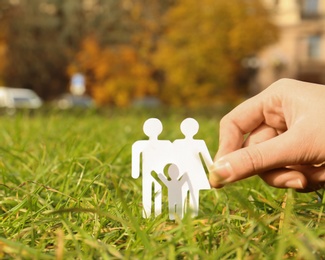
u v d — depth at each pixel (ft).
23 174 2.34
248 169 1.65
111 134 4.37
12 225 1.69
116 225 1.71
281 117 1.86
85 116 5.88
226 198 2.00
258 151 1.65
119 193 1.46
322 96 1.72
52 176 2.25
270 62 30.45
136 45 26.30
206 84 23.71
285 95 1.77
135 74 24.85
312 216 1.77
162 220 1.63
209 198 2.14
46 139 3.40
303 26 31.73
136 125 5.61
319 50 31.81
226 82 23.75
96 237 1.56
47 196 1.95
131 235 1.55
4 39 28.66
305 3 31.96
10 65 28.91
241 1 23.38
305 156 1.67
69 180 2.11
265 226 1.45
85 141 2.96
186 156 1.71
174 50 23.72
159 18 25.93
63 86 29.76
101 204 1.91
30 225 1.70
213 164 1.66
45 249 1.53
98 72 25.13
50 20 29.37
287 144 1.66
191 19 23.43
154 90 24.97
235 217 1.66
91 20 28.96
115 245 1.57
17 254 1.41
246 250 1.47
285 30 32.04
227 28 23.38
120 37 27.61
